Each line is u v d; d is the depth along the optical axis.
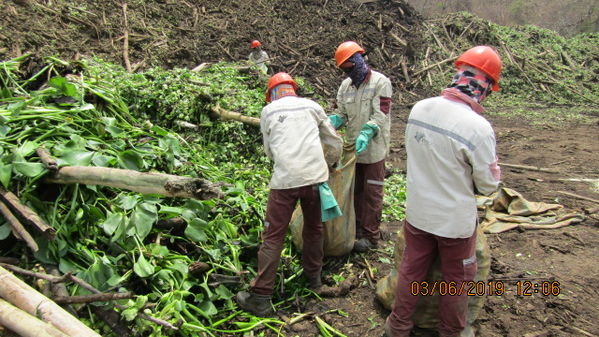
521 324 3.21
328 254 3.94
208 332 2.86
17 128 3.40
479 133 2.44
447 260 2.71
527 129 10.04
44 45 8.75
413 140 2.69
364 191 4.13
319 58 12.78
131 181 2.77
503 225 4.78
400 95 13.06
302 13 14.57
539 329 3.16
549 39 18.14
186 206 3.50
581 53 17.78
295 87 3.61
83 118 3.85
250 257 3.74
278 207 3.18
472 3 29.00
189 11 12.52
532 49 17.20
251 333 3.09
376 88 3.82
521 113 12.09
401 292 2.87
